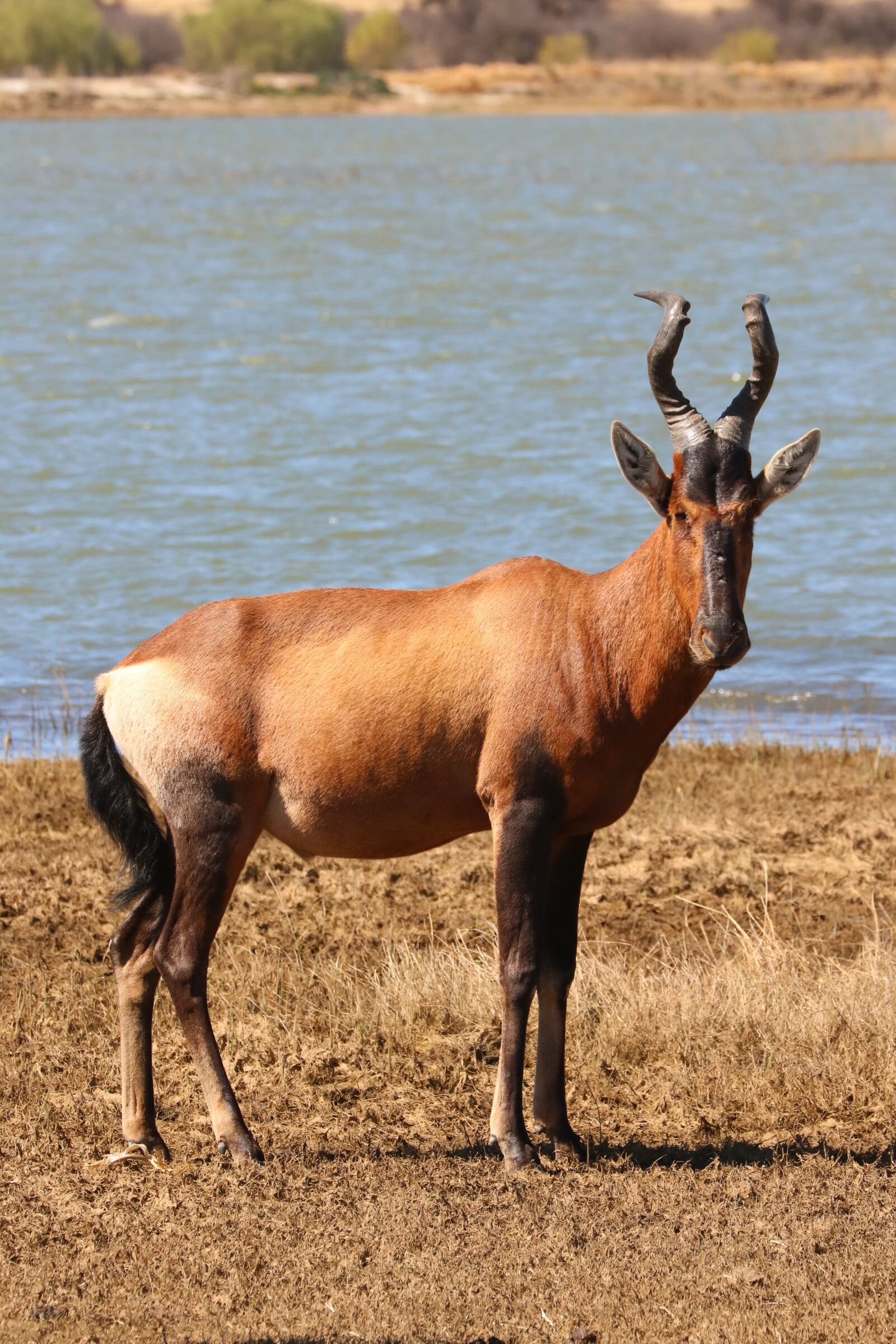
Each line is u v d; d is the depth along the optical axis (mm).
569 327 125250
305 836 25203
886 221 191875
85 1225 22422
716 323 126250
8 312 133125
